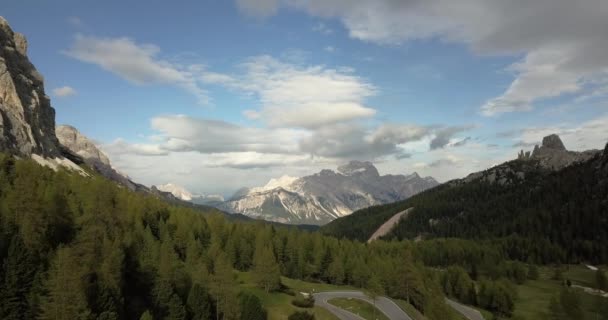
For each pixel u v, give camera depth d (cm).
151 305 7812
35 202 8488
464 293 15112
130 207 12725
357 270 14525
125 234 9412
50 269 6450
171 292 7769
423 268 16212
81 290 5925
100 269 7094
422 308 12475
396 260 15325
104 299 6425
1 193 10269
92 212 10319
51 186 12031
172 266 8731
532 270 18512
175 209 16038
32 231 7581
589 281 17912
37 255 7000
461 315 12662
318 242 16875
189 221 14725
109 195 12444
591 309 12688
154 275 8438
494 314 13350
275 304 10431
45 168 15600
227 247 13962
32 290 6219
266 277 11188
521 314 13000
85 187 13062
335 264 14862
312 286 14000
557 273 18312
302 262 15350
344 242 18975
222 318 8556
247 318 8638
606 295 14488
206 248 13488
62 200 9838
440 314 10606
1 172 11488
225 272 8575
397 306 12062
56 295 5684
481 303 14275
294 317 9369
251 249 14488
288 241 16138
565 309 10656
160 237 12212
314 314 10225
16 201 8481
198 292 8169
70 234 9162
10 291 6019
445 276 16150
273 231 17938
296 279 14975
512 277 17925
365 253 17388
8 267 6175
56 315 5591
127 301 7556
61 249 6488
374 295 11106
